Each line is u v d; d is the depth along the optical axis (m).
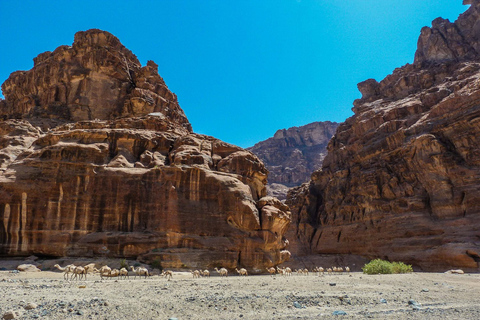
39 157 29.78
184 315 9.70
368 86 96.31
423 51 90.12
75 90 54.41
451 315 10.23
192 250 28.61
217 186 31.84
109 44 60.81
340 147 81.19
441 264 43.75
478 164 46.84
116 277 22.08
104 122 40.84
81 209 28.33
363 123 74.00
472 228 43.06
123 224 28.75
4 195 26.78
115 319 8.87
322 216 75.19
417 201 52.62
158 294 13.37
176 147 37.47
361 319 9.46
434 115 56.03
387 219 56.94
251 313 10.23
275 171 179.38
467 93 51.53
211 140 40.16
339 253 66.06
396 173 59.25
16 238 26.48
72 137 33.53
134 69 64.19
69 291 13.78
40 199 27.66
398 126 64.12
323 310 11.04
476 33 81.06
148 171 30.75
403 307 11.97
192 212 30.06
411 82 78.12
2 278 19.58
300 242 77.00
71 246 27.08
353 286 18.08
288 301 12.47
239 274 29.14
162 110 58.66
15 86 62.72
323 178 83.06
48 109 51.78
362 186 64.81
